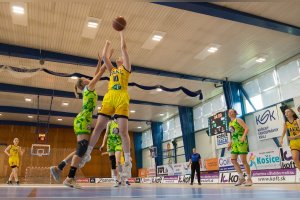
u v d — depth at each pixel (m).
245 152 7.00
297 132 6.11
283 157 10.39
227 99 15.56
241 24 9.95
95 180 22.12
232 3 8.64
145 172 23.09
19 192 2.65
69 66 13.33
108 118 3.88
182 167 17.05
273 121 13.59
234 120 7.18
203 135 19.20
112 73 4.06
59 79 15.18
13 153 11.58
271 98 14.05
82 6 8.81
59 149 24.75
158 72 13.98
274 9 9.10
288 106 13.02
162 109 21.17
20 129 24.53
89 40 10.95
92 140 3.90
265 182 10.81
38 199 1.66
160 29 10.21
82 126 4.13
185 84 16.17
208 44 11.43
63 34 10.53
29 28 10.10
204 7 8.46
